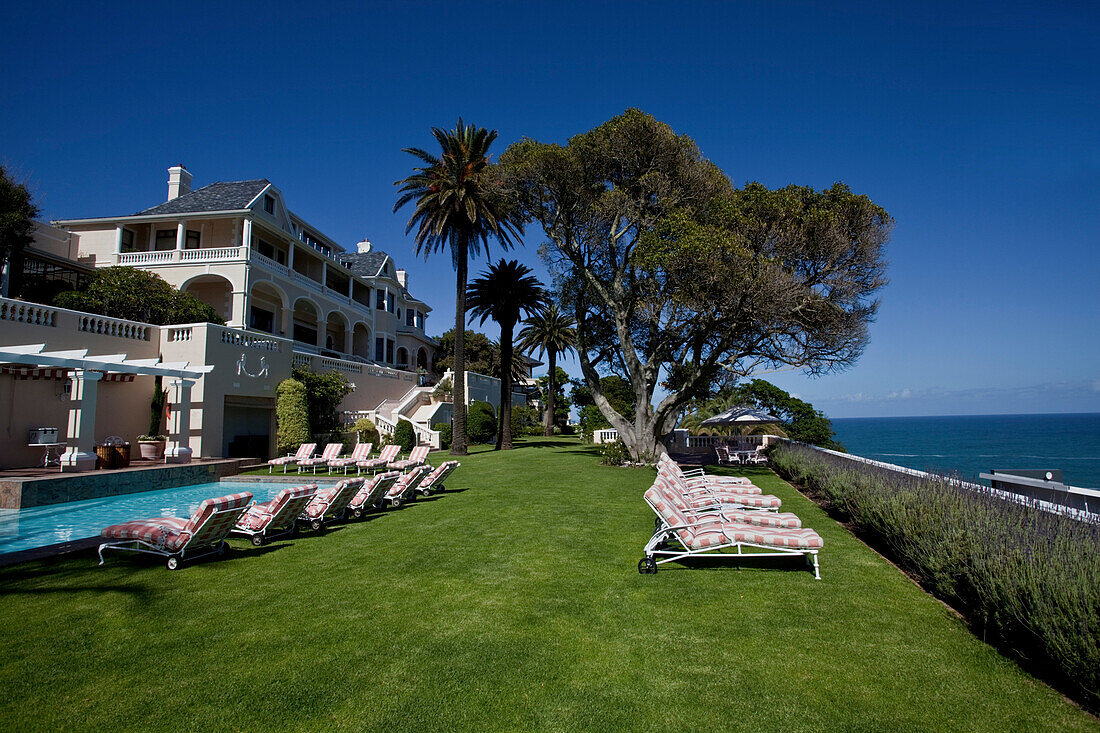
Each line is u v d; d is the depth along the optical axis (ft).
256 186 102.06
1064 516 18.38
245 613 17.76
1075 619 12.94
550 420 153.07
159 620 17.17
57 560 24.13
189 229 97.96
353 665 14.19
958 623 16.97
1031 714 12.08
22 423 47.93
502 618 17.31
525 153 68.59
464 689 13.03
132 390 57.31
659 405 63.31
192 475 51.26
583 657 14.65
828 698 12.70
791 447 59.11
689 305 54.75
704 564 23.29
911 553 21.61
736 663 14.34
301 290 106.93
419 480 41.60
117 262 92.43
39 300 75.46
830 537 28.25
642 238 57.21
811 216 52.60
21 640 15.69
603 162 65.10
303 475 55.77
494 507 36.91
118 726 11.55
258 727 11.53
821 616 17.51
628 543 26.84
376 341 142.31
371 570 22.58
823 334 55.62
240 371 63.10
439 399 112.27
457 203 80.69
